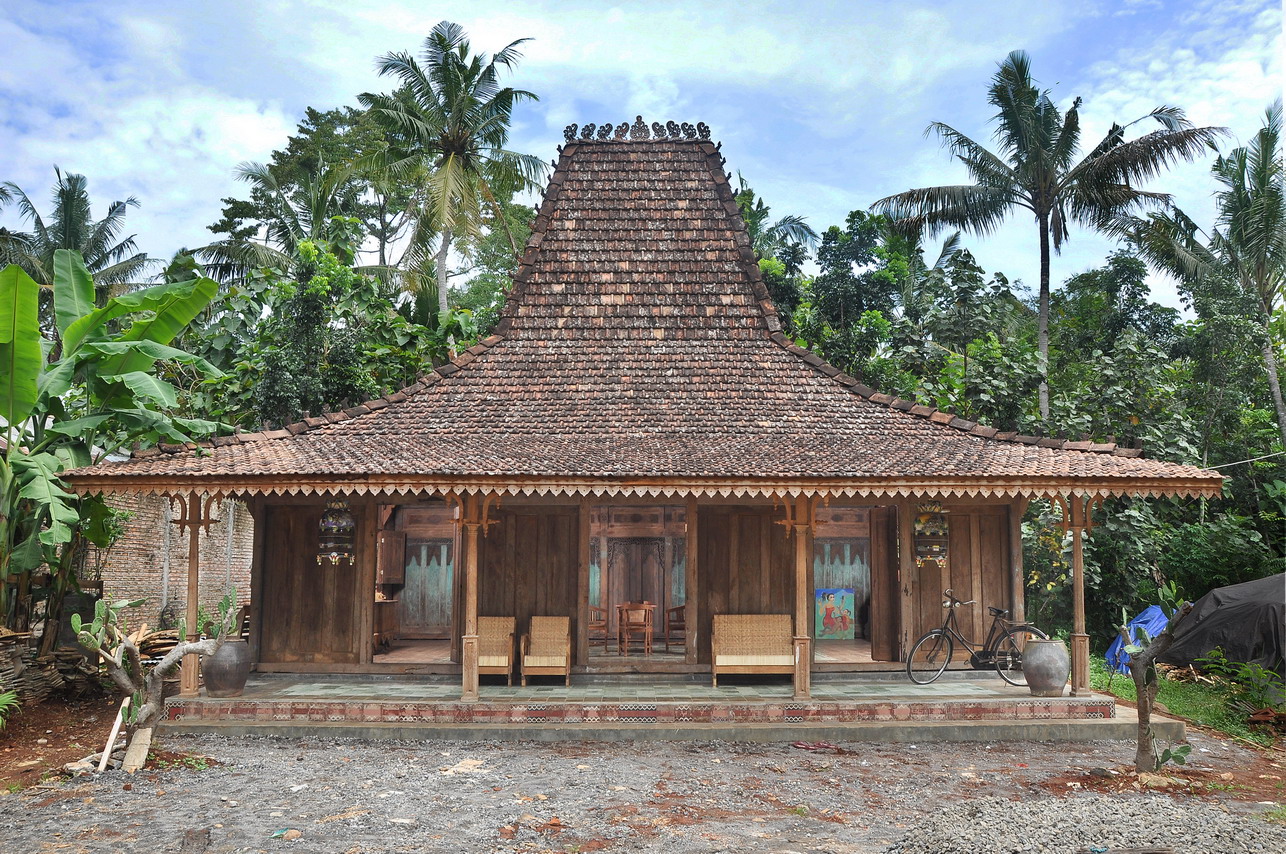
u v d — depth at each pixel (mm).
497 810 8023
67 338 12531
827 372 14289
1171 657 16672
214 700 11234
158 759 9492
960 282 23188
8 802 8172
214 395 20422
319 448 12125
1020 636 13336
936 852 6840
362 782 8898
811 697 11523
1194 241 27969
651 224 15672
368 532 13219
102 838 7172
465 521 11516
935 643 13180
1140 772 9516
